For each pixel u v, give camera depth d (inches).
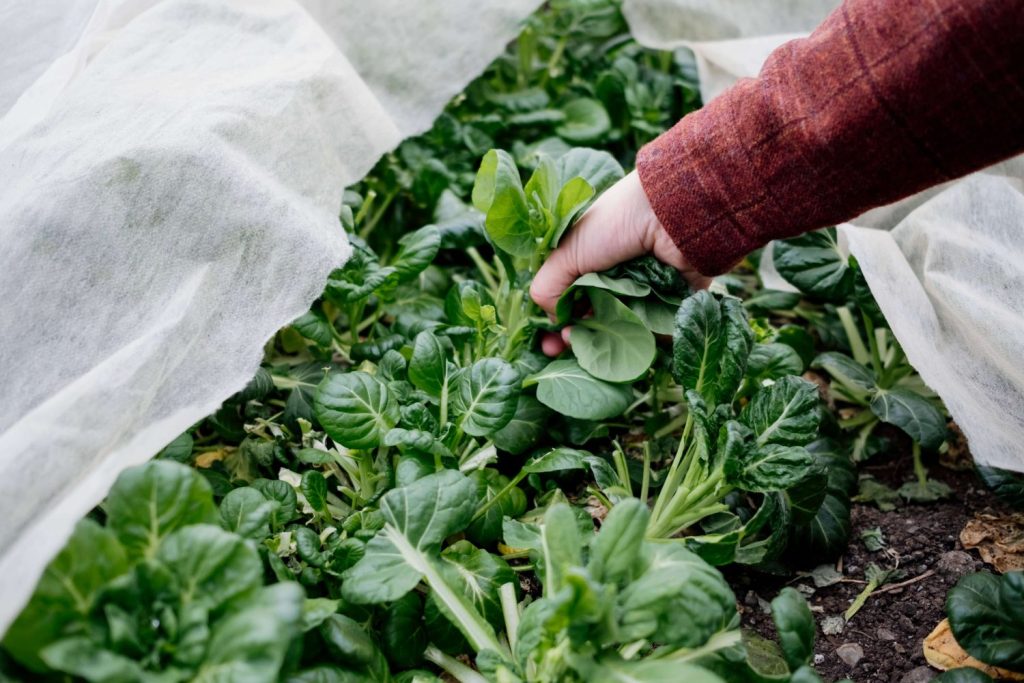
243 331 49.7
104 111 53.1
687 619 38.4
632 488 61.0
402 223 81.6
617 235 54.8
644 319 55.9
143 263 49.2
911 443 70.1
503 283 69.4
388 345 62.4
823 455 62.7
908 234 65.5
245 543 36.8
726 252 52.4
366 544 46.2
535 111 86.8
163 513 39.2
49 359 46.5
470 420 52.3
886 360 73.9
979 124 42.2
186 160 50.6
